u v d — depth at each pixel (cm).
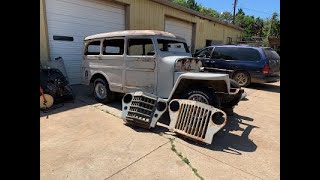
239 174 311
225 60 1004
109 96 605
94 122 482
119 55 556
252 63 952
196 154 361
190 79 449
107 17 916
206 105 404
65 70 727
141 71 520
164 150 370
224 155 361
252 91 910
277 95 843
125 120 470
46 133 421
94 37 612
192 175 305
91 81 645
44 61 709
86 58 642
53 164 320
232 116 565
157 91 500
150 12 1108
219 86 451
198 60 532
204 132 393
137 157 346
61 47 773
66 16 777
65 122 477
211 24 1797
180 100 434
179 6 1295
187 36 1513
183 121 418
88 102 625
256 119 547
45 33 714
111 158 341
